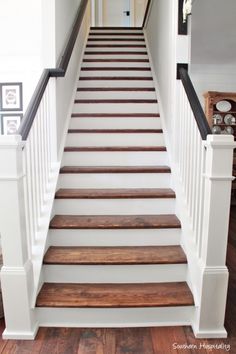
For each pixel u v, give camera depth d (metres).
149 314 1.96
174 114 2.58
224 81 5.74
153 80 3.86
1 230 1.74
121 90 3.68
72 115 3.32
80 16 3.60
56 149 2.61
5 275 1.78
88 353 1.72
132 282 2.15
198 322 1.86
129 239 2.32
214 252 1.80
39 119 2.19
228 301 2.21
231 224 4.13
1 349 1.76
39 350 1.75
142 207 2.53
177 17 2.47
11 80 3.44
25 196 1.88
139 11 6.97
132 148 2.93
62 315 1.95
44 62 2.54
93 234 2.31
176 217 2.45
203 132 1.83
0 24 3.31
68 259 2.11
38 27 3.31
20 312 1.82
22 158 1.75
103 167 2.84
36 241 2.13
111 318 1.96
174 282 2.14
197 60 5.34
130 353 1.72
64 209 2.52
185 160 2.31
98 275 2.14
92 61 4.21
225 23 3.88
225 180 1.71
